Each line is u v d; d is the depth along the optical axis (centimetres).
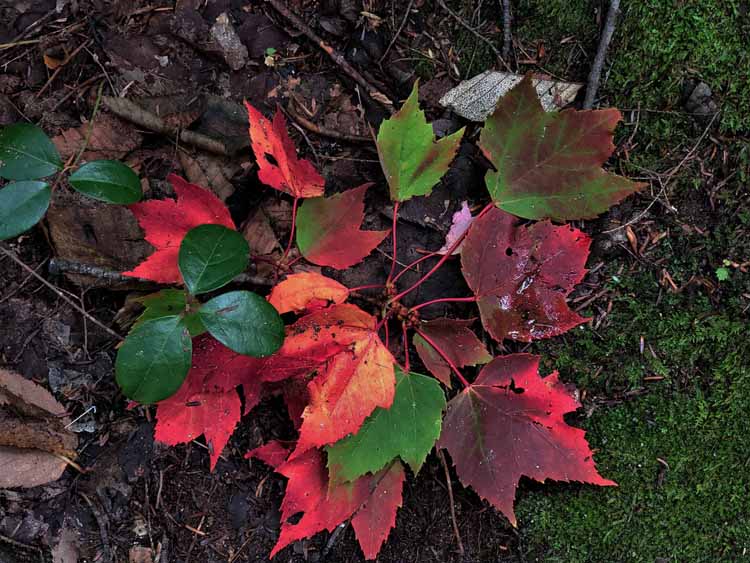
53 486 37
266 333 31
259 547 37
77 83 37
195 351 34
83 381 37
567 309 35
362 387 33
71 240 36
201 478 37
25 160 32
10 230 32
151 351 30
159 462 37
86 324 37
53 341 37
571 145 34
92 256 36
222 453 37
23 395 36
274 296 33
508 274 35
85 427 37
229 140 37
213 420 34
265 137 33
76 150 36
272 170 34
